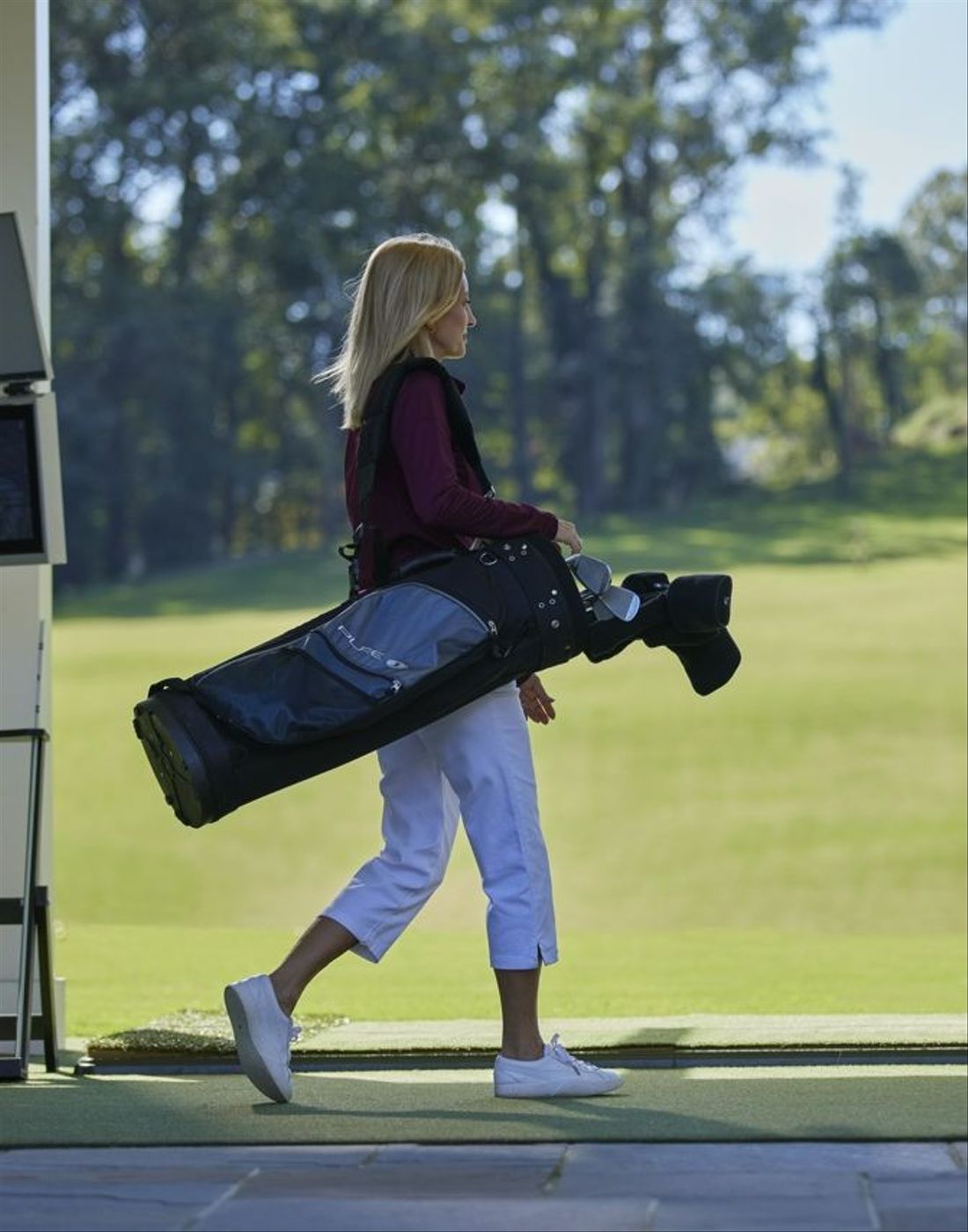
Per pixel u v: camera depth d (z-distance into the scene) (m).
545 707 9.56
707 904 42.56
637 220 167.25
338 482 161.75
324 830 52.84
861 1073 9.93
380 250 9.18
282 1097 8.97
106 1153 7.59
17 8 12.17
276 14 156.25
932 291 199.75
